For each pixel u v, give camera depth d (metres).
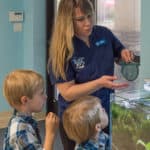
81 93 1.85
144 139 1.66
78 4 1.84
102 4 3.74
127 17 3.37
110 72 2.01
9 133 1.69
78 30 1.89
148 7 2.27
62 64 1.87
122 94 1.94
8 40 4.50
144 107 1.72
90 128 1.66
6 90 1.74
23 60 4.60
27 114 1.73
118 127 1.80
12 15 4.46
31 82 1.71
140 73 2.26
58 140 3.52
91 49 1.97
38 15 4.40
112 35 2.10
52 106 4.41
